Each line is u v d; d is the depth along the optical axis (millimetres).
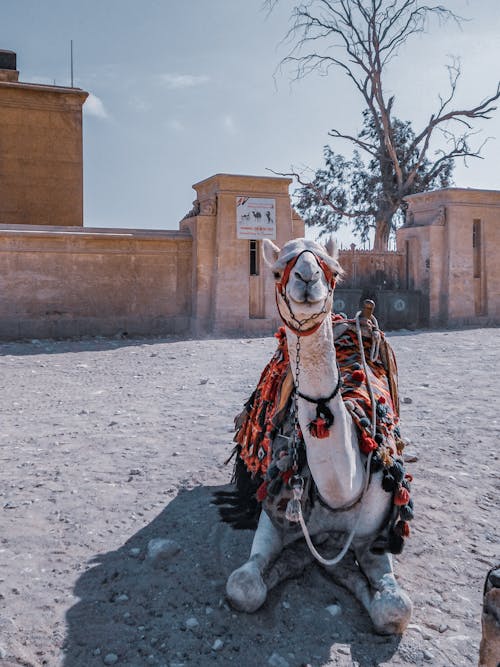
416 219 21828
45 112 21719
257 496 4398
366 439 4090
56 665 3812
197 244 18109
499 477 6539
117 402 9742
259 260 18641
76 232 17266
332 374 3822
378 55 33781
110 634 4070
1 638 4000
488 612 2926
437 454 7156
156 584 4594
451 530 5430
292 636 4059
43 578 4684
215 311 17922
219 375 11625
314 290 3402
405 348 15008
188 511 5668
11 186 21453
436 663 3865
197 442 7527
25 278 16812
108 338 17484
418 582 4691
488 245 21188
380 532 4230
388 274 21469
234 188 18047
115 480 6406
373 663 3850
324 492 3994
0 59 22266
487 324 21078
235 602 4078
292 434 4301
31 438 7840
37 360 13500
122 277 17781
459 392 10172
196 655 3902
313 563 4613
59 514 5660
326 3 33219
